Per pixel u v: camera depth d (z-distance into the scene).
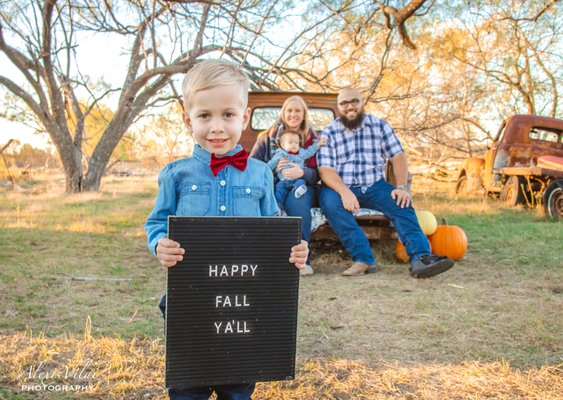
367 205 5.66
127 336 3.46
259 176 2.21
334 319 3.88
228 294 1.91
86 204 12.42
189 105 2.06
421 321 3.80
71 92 16.27
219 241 1.89
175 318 1.87
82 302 4.23
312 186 5.78
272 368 1.96
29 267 5.39
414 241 5.27
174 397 2.05
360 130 5.66
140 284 4.90
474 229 8.15
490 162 12.74
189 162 2.15
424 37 14.28
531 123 12.16
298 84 13.15
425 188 16.97
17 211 9.94
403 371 2.92
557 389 2.70
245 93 2.08
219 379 1.92
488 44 16.80
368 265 5.41
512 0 14.40
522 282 4.93
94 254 6.25
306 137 5.69
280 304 1.96
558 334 3.49
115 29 12.23
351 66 12.77
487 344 3.35
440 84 15.70
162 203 2.12
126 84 15.48
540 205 10.35
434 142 15.90
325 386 2.75
